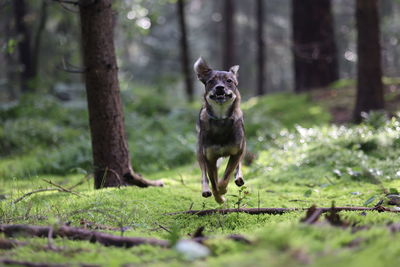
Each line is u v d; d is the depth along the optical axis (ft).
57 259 10.80
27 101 47.98
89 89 21.44
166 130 41.57
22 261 10.32
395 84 44.01
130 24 45.57
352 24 49.65
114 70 21.62
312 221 11.98
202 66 18.43
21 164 32.12
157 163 32.32
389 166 23.76
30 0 58.44
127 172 21.71
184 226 16.01
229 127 17.46
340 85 49.57
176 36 120.26
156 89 57.47
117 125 21.77
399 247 9.69
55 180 27.68
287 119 42.52
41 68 75.25
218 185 17.79
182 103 54.13
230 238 11.84
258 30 74.69
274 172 25.71
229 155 18.22
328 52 52.37
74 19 56.95
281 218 15.88
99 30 20.95
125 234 13.79
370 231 10.99
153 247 11.71
